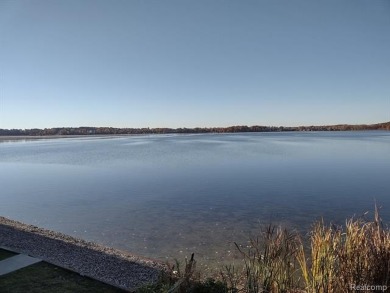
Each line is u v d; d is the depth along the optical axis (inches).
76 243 402.0
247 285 211.5
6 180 1067.3
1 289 255.6
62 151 2517.2
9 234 429.7
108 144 3553.2
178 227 498.3
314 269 192.9
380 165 1243.2
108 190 837.2
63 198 753.6
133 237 456.8
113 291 255.0
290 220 531.2
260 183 893.8
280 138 4357.8
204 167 1264.8
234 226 498.3
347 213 574.2
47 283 267.0
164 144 3284.9
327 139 3752.5
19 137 7258.9
